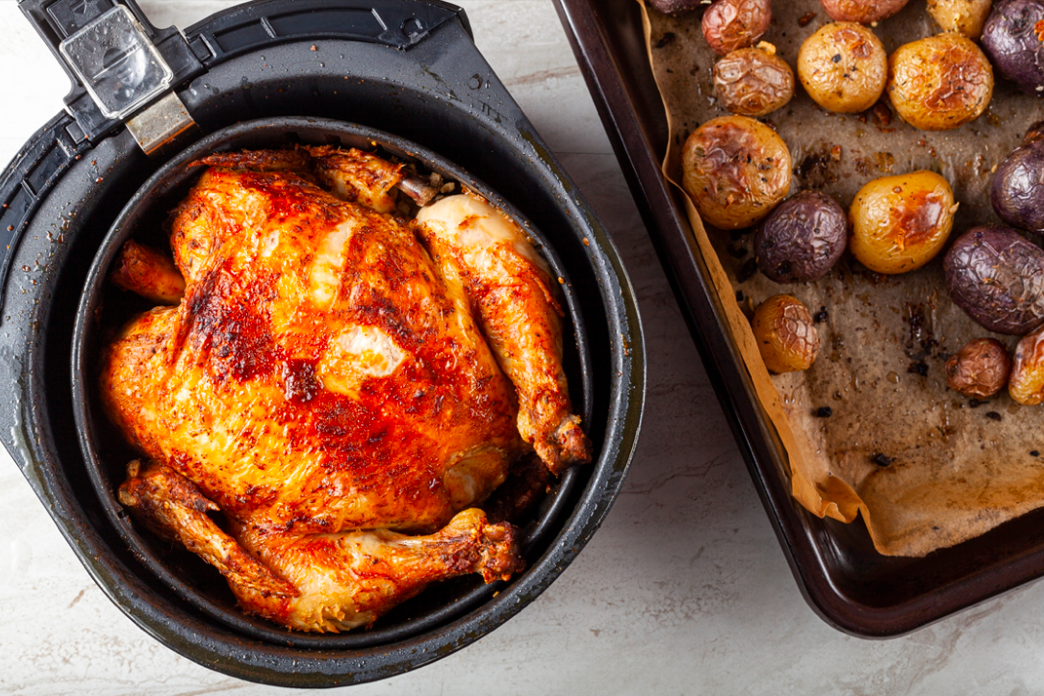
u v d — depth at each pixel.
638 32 0.69
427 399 0.61
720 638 0.73
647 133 0.69
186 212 0.62
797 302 0.68
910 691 0.73
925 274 0.69
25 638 0.72
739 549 0.73
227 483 0.62
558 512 0.63
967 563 0.67
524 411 0.62
